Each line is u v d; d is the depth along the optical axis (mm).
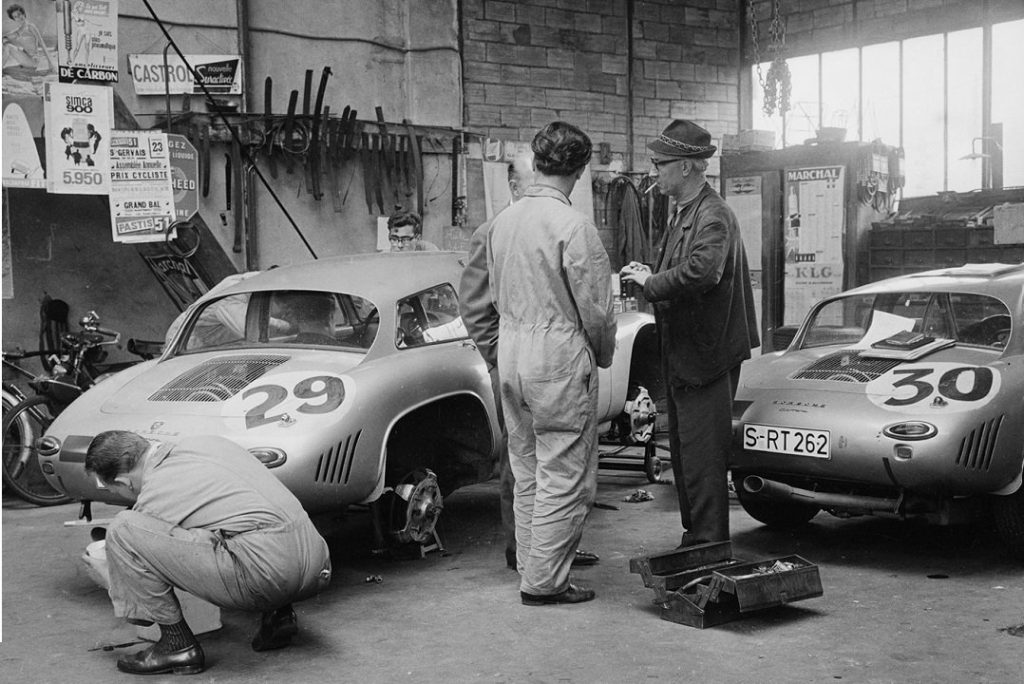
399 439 4855
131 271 8344
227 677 3404
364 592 4359
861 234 9805
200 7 8688
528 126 10781
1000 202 9680
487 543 5219
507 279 4016
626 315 6441
